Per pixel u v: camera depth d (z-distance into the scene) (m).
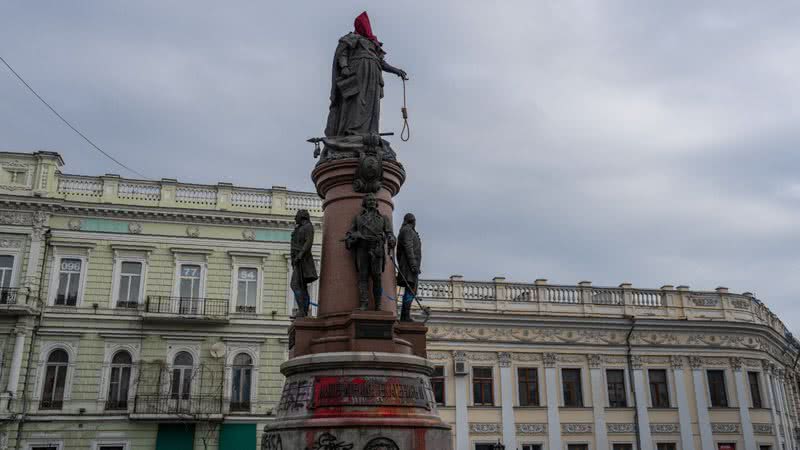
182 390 29.00
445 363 29.19
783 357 37.88
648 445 30.08
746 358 32.62
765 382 32.78
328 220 9.73
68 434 27.47
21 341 27.62
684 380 31.47
